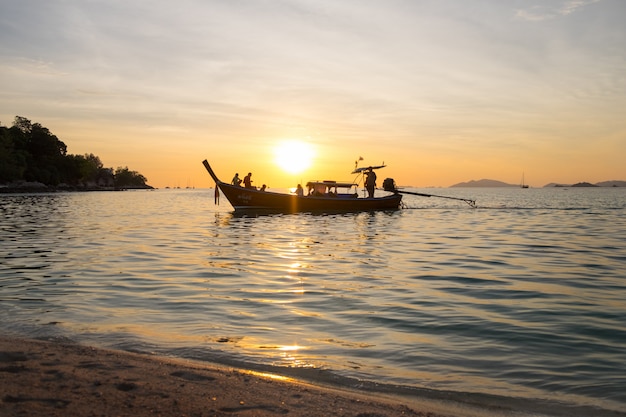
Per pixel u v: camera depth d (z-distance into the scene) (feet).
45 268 45.62
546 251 60.64
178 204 220.02
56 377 17.75
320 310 31.01
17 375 17.80
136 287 37.47
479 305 32.81
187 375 18.72
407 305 32.55
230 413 15.30
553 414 16.79
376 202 150.20
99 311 30.14
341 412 15.76
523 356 22.93
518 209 173.17
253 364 21.22
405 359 22.33
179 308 31.17
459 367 21.40
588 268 47.96
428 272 45.32
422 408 17.03
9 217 120.16
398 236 78.28
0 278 40.60
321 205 143.02
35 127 557.74
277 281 40.37
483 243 68.90
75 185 600.80
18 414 14.49
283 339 25.00
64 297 33.86
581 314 30.66
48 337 24.58
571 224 104.22
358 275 43.52
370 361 22.00
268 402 16.34
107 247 61.98
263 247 63.26
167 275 42.68
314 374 20.22
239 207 143.33
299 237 76.02
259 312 30.37
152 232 83.35
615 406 17.53
